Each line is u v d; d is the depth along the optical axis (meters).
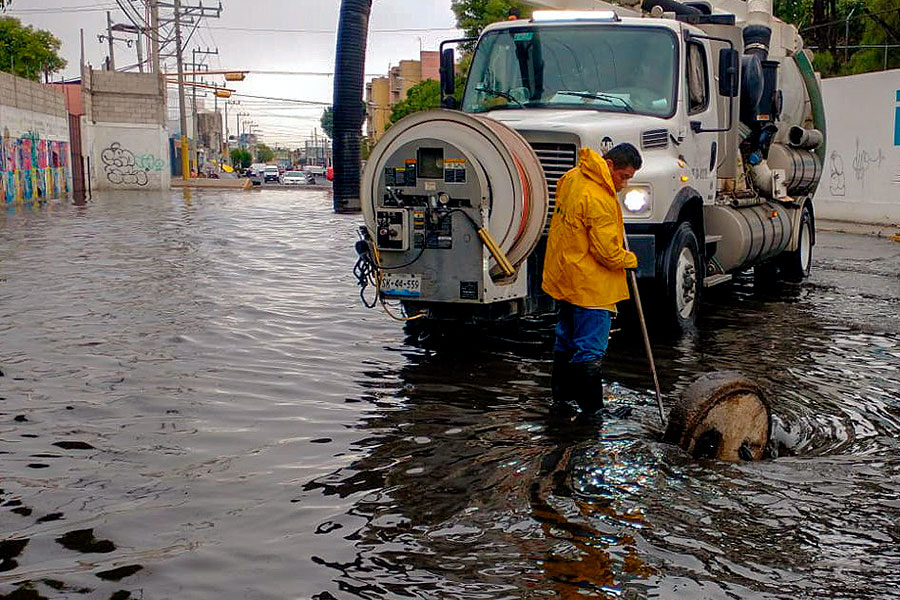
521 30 10.14
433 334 9.29
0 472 5.11
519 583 3.84
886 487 5.03
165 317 9.84
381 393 6.93
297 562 4.03
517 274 8.07
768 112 12.49
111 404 6.50
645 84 9.74
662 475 5.15
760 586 3.86
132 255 15.75
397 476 5.11
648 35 9.84
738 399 5.55
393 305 11.00
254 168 92.69
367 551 4.14
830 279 14.20
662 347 8.83
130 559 4.04
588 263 6.46
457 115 7.69
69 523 4.43
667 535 4.34
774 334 9.53
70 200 38.22
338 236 20.66
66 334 8.87
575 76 9.90
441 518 4.52
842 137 26.50
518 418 6.30
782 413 6.49
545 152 8.73
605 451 5.53
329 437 5.82
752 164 12.79
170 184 56.94
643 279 9.24
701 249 10.20
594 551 4.15
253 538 4.28
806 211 14.36
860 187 25.80
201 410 6.40
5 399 6.59
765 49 12.77
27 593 3.72
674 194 9.33
